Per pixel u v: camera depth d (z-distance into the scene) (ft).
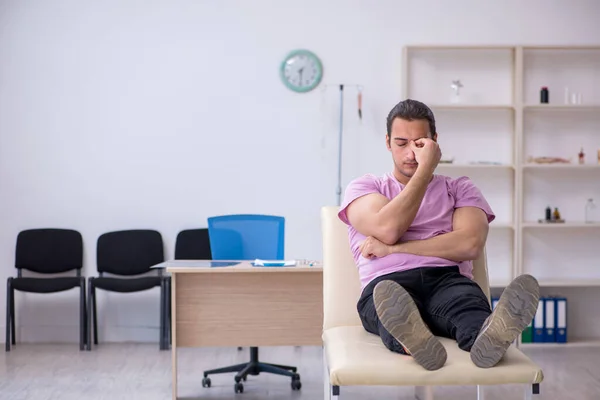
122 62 17.98
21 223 17.95
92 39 17.95
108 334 18.06
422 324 6.68
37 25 17.90
